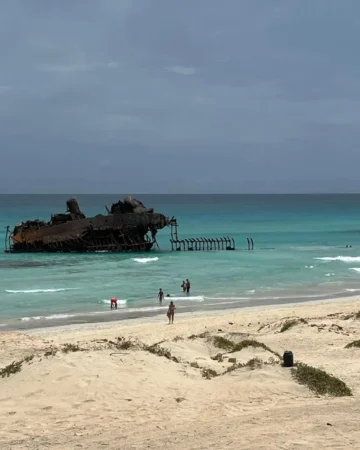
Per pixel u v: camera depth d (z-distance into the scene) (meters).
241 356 21.62
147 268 71.56
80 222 89.75
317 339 26.62
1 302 48.81
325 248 97.56
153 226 92.44
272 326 32.97
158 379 15.69
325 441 10.24
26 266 74.38
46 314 43.62
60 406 13.73
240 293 52.97
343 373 19.08
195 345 23.98
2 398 14.47
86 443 11.02
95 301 49.25
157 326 36.41
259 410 13.43
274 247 99.75
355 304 44.03
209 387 15.55
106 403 13.87
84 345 27.44
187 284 53.62
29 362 16.92
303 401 14.38
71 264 76.31
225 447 10.12
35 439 11.52
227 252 90.94
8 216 194.75
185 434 11.29
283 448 9.88
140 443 10.77
